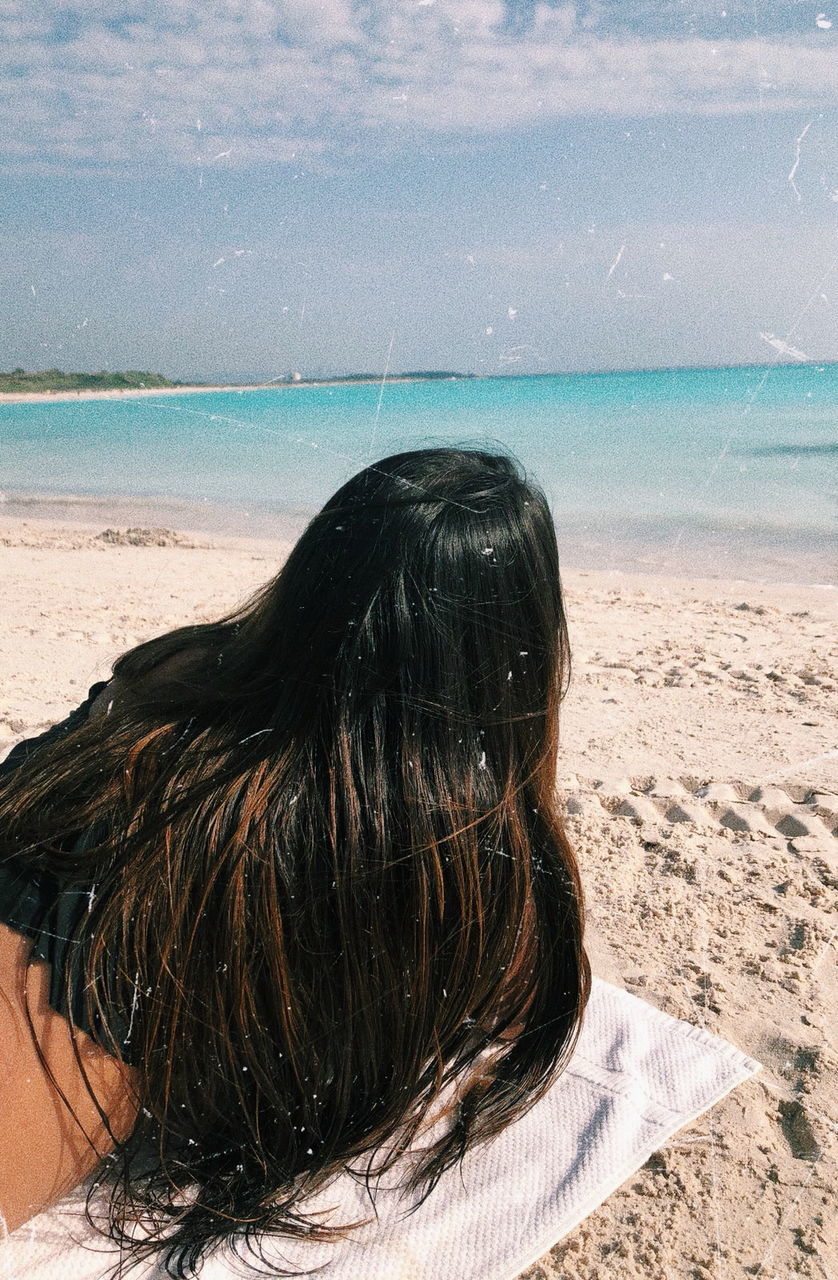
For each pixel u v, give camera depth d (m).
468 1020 1.57
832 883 2.79
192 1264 1.48
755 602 6.98
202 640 1.71
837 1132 1.83
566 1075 1.93
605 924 2.58
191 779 1.35
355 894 1.33
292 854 1.33
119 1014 1.32
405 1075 1.50
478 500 1.39
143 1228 1.52
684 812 3.27
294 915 1.34
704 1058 2.00
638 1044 2.03
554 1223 1.60
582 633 6.05
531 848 1.57
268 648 1.43
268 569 8.65
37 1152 1.34
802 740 3.98
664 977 2.33
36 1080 1.30
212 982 1.33
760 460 13.74
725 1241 1.60
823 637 5.83
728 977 2.35
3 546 9.70
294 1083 1.46
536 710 1.46
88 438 20.12
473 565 1.35
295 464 15.83
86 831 1.36
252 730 1.39
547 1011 1.71
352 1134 1.55
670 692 4.72
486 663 1.37
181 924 1.30
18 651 5.31
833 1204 1.68
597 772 3.65
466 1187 1.68
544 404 22.30
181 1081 1.41
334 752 1.33
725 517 10.29
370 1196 1.61
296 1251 1.54
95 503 13.42
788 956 2.43
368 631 1.33
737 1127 1.84
